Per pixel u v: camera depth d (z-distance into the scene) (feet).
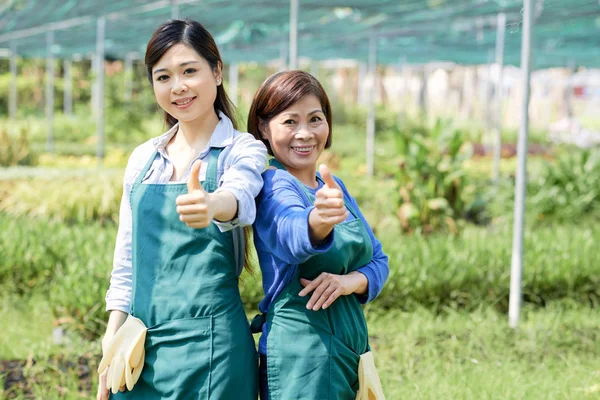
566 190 42.80
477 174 66.13
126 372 9.56
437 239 30.78
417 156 36.24
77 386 17.43
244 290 23.97
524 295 26.32
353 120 114.01
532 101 149.48
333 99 117.91
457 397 16.47
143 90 96.17
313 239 8.86
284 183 9.65
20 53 94.79
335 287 9.50
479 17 48.44
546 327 21.84
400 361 19.39
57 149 80.69
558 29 52.26
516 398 16.30
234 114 10.57
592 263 27.63
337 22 53.88
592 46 67.77
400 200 35.91
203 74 9.86
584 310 25.09
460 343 20.80
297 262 9.23
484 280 26.18
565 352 20.31
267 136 10.40
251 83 128.77
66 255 27.84
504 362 19.03
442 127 37.58
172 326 9.59
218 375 9.49
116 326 10.23
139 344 9.67
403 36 62.69
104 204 39.99
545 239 30.94
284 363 9.61
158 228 9.72
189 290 9.58
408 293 25.32
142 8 45.57
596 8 39.34
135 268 9.88
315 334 9.60
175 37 9.83
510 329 21.85
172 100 9.87
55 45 83.25
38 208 40.16
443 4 40.96
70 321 22.50
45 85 124.57
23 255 27.61
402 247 28.66
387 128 111.96
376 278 10.03
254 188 9.36
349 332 9.78
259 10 46.11
